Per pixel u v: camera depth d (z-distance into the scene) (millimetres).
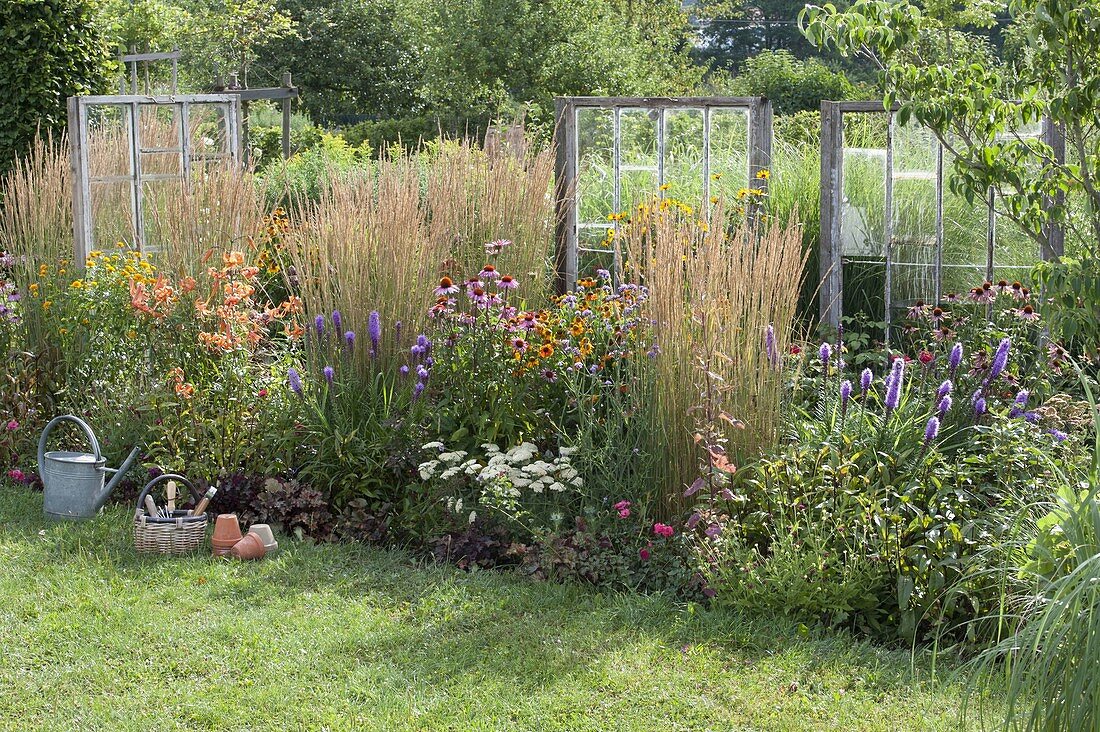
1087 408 4457
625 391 4879
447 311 5043
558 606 4105
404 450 4844
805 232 7016
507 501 4461
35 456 5793
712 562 4082
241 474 5098
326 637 3836
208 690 3484
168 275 5922
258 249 6484
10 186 6570
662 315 4449
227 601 4148
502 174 6500
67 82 9492
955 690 3457
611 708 3385
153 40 19094
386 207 5305
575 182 7383
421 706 3379
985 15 7004
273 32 19891
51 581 4328
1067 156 5941
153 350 5504
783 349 4535
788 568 3916
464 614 4031
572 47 19734
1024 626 3316
